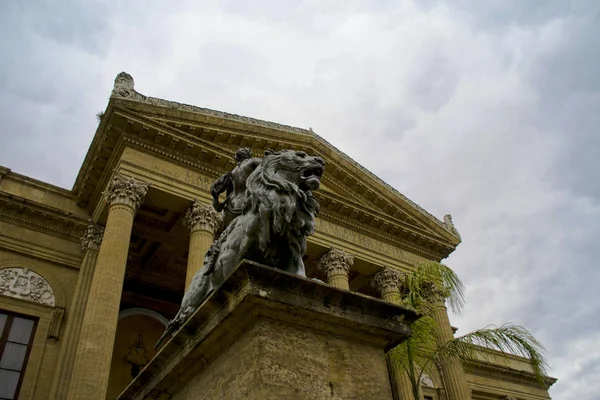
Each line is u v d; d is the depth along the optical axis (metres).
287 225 4.30
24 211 24.09
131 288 29.06
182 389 4.03
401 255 31.44
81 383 16.09
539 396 41.03
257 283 3.30
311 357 3.34
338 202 29.31
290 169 4.53
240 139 27.19
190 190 23.45
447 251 33.59
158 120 24.11
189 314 4.85
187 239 27.55
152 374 4.40
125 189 21.44
